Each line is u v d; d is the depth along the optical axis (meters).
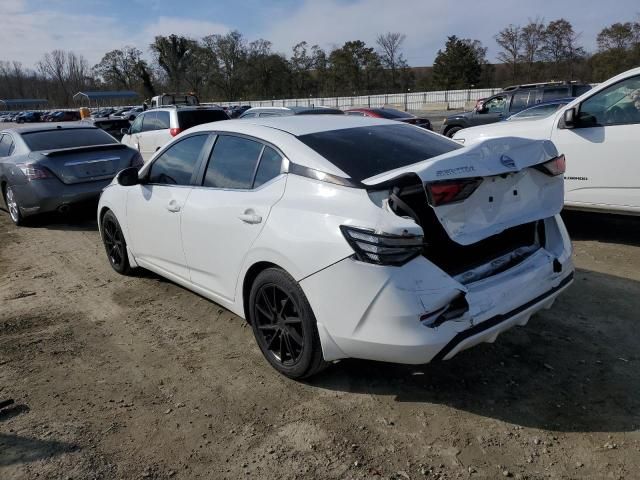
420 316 2.60
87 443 2.78
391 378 3.29
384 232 2.58
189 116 12.70
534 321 3.97
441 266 2.84
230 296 3.65
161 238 4.31
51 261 6.16
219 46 77.25
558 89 15.65
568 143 5.75
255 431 2.85
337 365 3.46
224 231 3.52
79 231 7.66
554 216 3.42
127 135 14.09
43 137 8.20
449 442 2.70
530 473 2.46
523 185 3.06
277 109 13.83
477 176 2.74
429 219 2.82
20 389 3.33
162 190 4.26
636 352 3.49
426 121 15.39
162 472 2.56
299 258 2.90
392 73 74.44
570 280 3.39
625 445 2.62
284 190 3.17
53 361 3.69
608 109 5.52
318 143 3.28
